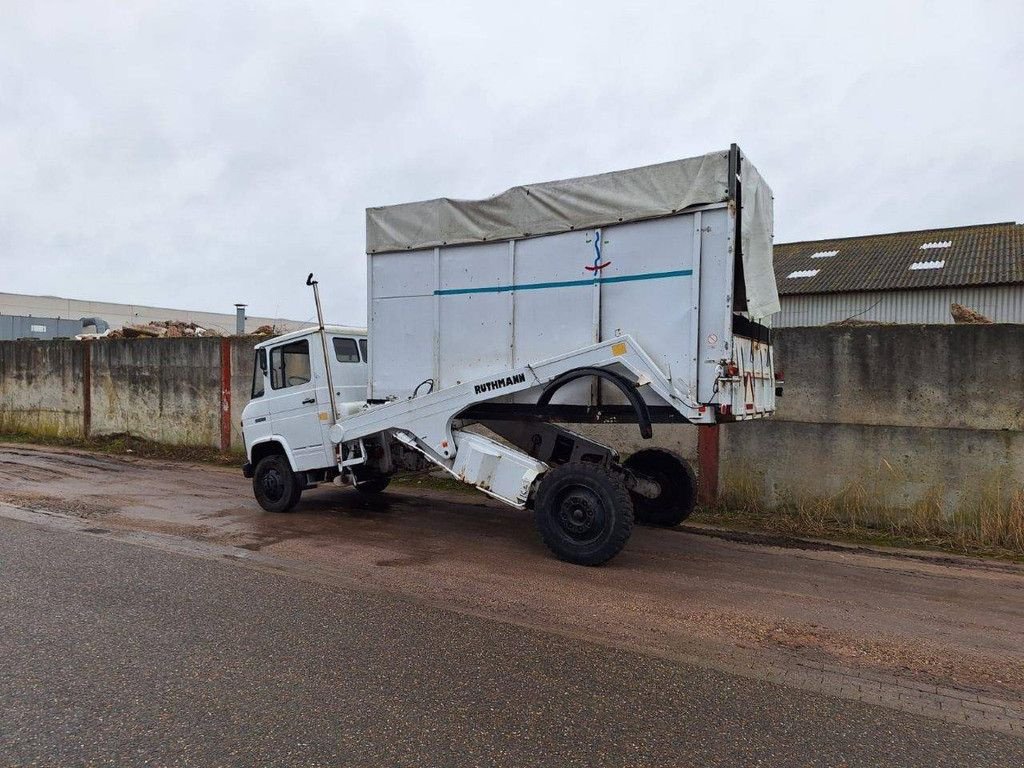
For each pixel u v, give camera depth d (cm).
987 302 1753
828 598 531
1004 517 719
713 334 561
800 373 831
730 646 428
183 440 1388
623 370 605
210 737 309
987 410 742
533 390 659
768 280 641
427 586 534
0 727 316
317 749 300
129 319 4844
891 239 2366
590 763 293
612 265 607
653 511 783
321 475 818
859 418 803
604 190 608
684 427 892
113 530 703
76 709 333
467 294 685
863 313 1892
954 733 326
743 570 606
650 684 371
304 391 787
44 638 418
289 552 628
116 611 464
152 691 352
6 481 1027
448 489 995
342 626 446
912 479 777
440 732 316
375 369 746
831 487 819
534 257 647
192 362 1365
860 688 373
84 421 1545
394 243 727
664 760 296
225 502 887
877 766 296
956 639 449
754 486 855
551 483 611
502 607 489
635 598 516
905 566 635
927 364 769
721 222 555
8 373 1669
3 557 592
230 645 411
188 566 574
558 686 366
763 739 316
